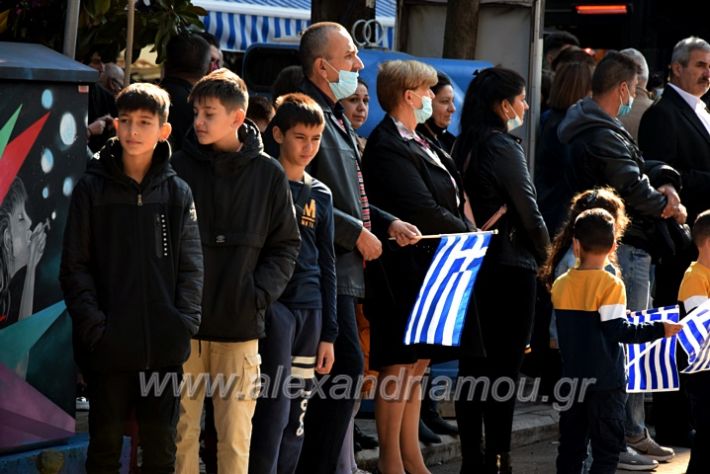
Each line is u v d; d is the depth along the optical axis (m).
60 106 6.74
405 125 8.19
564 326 7.91
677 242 9.84
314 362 7.11
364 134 10.30
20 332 6.62
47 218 6.71
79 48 8.78
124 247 6.19
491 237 8.40
